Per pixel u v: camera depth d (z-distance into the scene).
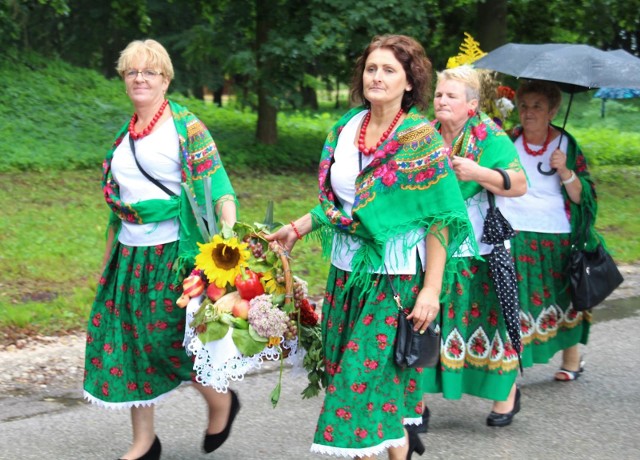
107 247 4.10
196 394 5.26
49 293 7.19
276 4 14.51
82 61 22.50
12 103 16.11
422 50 3.38
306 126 20.03
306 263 8.39
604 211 12.60
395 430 3.39
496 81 5.02
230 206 3.85
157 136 3.82
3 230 9.20
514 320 4.52
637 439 4.71
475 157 4.43
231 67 15.44
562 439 4.69
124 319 3.89
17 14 17.84
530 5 16.11
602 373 5.87
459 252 3.81
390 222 3.33
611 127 25.38
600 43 17.05
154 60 3.78
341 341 3.46
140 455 3.96
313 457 4.36
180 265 3.79
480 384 4.71
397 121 3.36
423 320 3.32
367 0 12.92
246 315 3.50
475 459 4.40
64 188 11.95
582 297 5.24
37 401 5.08
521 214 5.21
